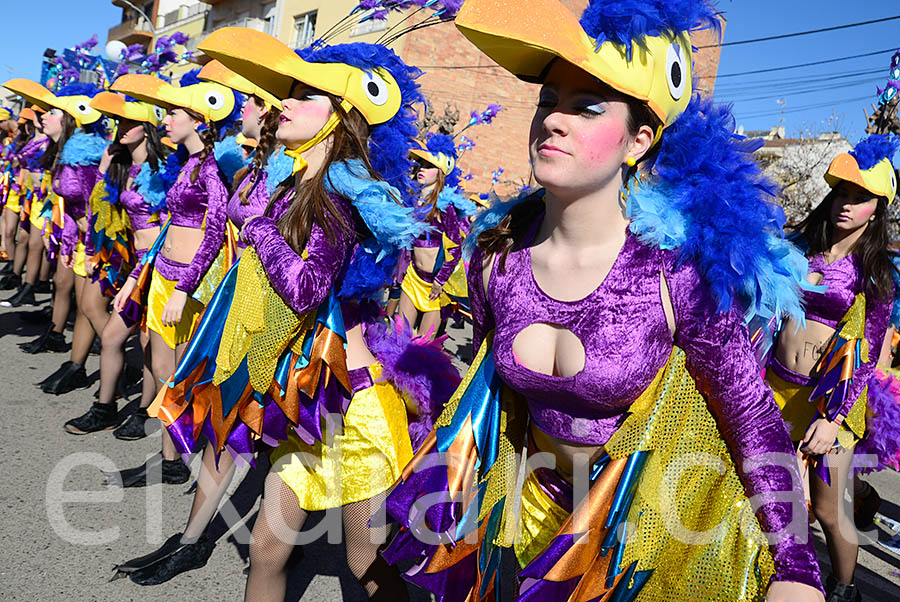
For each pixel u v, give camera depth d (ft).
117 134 14.30
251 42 7.13
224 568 9.53
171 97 11.93
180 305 10.06
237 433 7.45
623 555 4.89
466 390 5.83
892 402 10.25
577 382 4.91
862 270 9.68
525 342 5.18
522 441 5.92
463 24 4.51
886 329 9.78
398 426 7.39
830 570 11.75
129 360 19.31
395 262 7.70
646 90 4.63
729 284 4.53
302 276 6.70
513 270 5.36
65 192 16.75
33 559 9.09
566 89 4.73
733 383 4.71
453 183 19.88
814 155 68.59
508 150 69.67
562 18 4.50
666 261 4.77
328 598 9.15
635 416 4.99
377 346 7.54
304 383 6.98
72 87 18.44
